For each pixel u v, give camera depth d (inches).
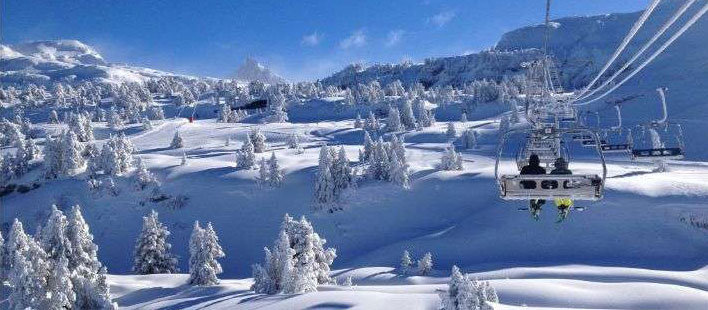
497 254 3137.3
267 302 2007.9
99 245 3991.1
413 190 4133.9
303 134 7204.7
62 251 1747.0
